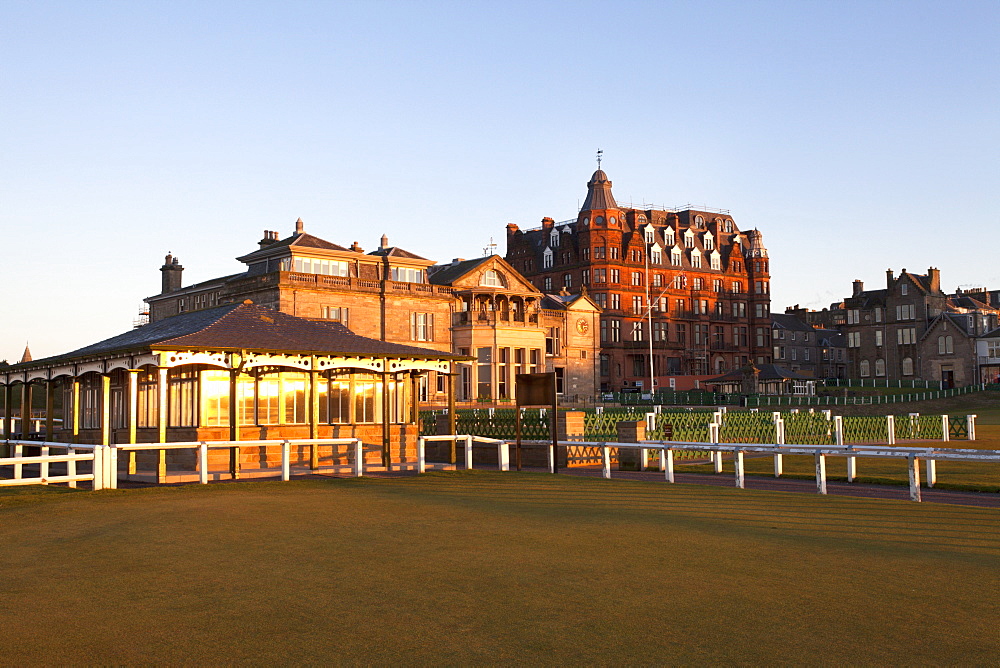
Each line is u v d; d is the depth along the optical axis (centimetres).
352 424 2888
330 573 1015
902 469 2517
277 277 6269
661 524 1368
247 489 1853
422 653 732
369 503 1592
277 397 2717
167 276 8531
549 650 741
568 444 2409
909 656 726
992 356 10775
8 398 3080
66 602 888
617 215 11094
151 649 740
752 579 988
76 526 1349
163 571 1024
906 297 11731
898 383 10750
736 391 10394
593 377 8938
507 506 1577
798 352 13275
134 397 2294
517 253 12081
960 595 920
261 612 850
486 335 7125
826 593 926
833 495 1802
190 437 2583
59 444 2086
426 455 3203
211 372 2595
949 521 1432
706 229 12138
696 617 836
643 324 11112
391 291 6775
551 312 8688
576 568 1043
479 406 6831
